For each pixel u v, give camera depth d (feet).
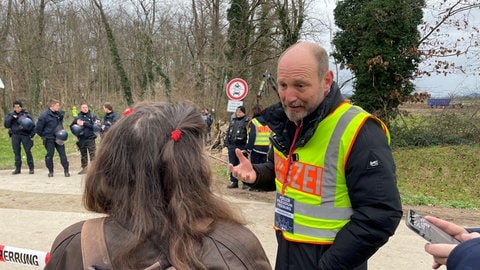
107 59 127.34
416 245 19.10
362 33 59.36
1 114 109.70
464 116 57.41
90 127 38.17
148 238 3.93
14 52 111.75
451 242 5.53
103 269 3.86
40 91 110.42
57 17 119.65
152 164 4.05
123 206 4.07
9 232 20.54
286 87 7.38
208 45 98.84
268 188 9.11
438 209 30.17
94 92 127.44
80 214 23.88
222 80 92.53
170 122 4.23
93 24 124.57
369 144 7.06
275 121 8.14
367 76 58.39
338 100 7.55
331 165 7.31
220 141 58.03
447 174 47.39
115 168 4.12
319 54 7.35
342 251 7.00
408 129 58.59
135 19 110.32
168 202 4.05
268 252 18.08
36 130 36.70
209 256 3.95
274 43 92.22
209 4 95.81
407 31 57.06
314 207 7.50
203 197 4.21
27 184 33.27
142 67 107.65
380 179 6.94
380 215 6.87
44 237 19.83
